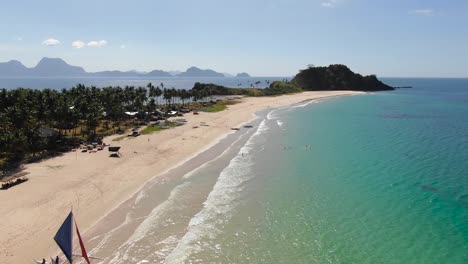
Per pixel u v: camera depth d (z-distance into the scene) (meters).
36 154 63.19
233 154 65.75
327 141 77.56
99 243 33.03
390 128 95.31
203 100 176.38
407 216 38.78
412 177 51.84
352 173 53.97
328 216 38.91
